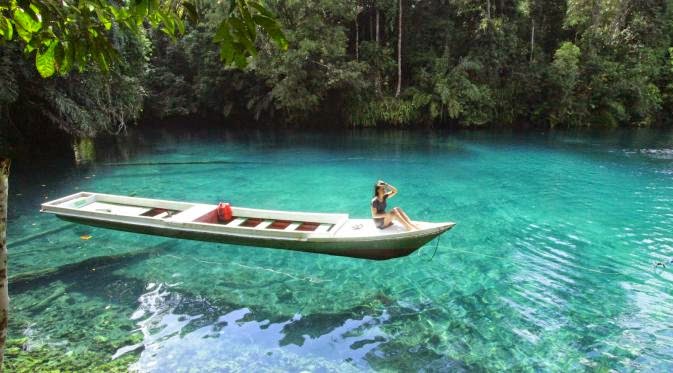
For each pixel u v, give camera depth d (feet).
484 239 30.78
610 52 94.43
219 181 48.91
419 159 60.29
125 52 54.39
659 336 19.47
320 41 77.36
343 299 22.85
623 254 28.04
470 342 19.19
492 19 86.58
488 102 87.04
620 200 39.83
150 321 20.72
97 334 19.67
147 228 28.09
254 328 20.25
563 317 21.02
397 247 24.64
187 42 93.40
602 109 91.81
